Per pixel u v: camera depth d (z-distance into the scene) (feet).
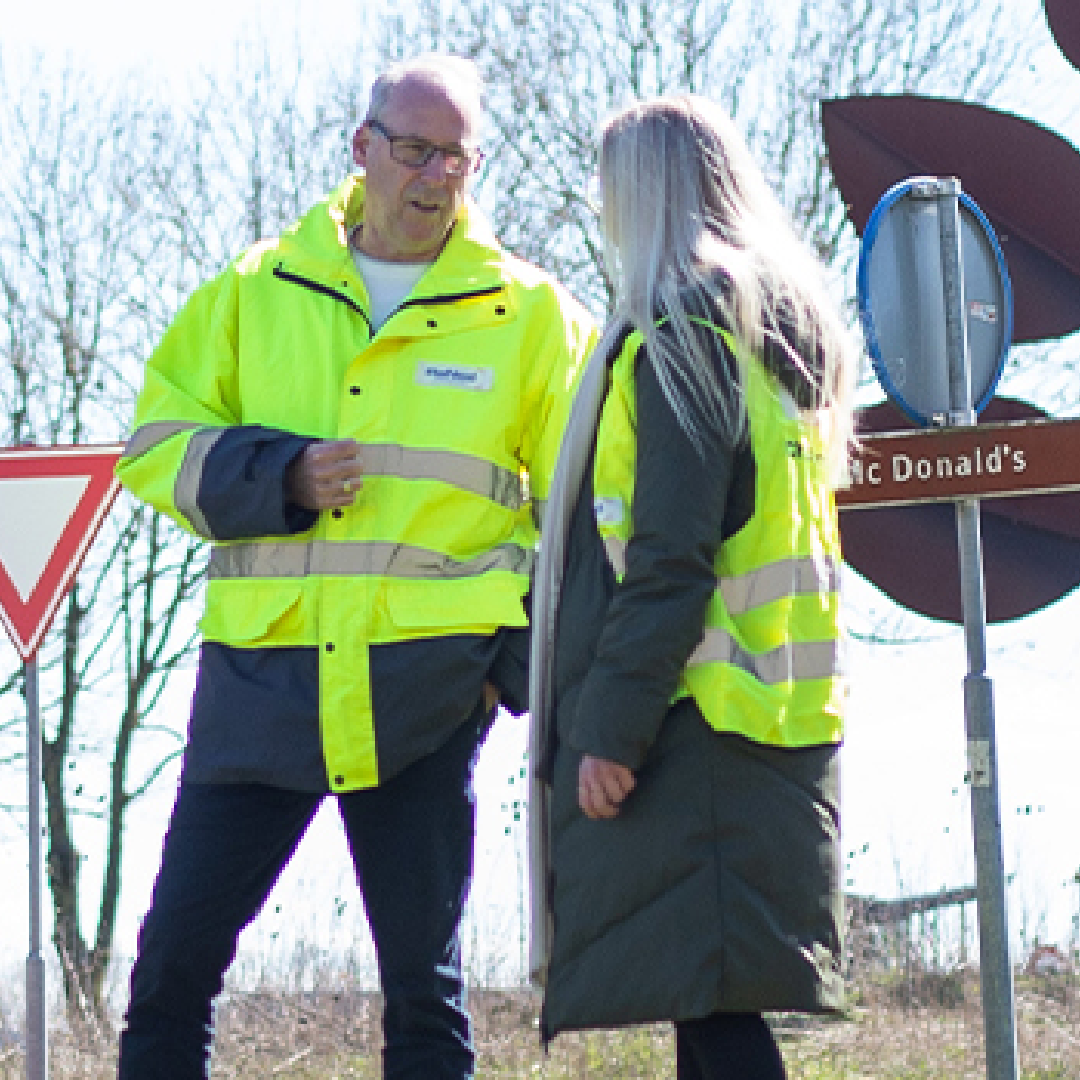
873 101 25.16
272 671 19.07
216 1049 32.42
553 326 19.85
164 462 19.25
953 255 20.44
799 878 15.24
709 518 15.08
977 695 20.27
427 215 19.51
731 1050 15.26
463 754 19.29
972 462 20.22
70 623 72.95
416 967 19.06
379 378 19.38
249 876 19.25
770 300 15.69
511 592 19.30
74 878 72.13
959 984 33.32
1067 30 27.45
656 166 15.94
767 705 15.23
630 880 15.12
